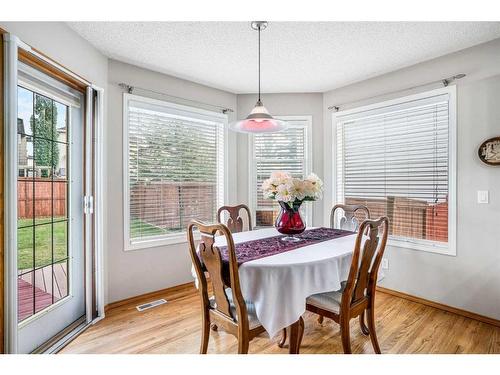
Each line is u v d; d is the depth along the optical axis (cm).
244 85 335
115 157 265
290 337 165
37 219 195
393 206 295
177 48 243
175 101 308
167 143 307
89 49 233
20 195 182
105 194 256
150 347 195
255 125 237
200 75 304
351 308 165
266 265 151
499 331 214
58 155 213
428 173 268
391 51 246
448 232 251
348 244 200
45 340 196
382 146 304
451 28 209
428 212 269
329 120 351
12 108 155
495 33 216
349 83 326
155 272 293
